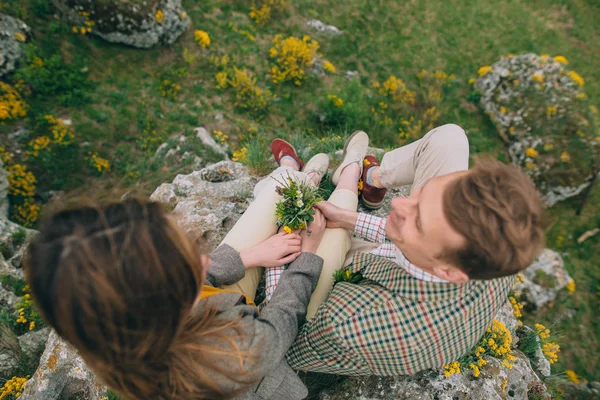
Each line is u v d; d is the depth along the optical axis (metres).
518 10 15.69
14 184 9.47
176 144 10.79
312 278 1.79
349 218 2.13
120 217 0.82
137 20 11.40
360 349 1.43
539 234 0.99
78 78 11.03
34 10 11.06
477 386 2.09
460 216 1.01
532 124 13.34
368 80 14.38
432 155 1.97
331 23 14.88
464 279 1.13
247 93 12.35
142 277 0.78
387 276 1.48
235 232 2.12
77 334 0.79
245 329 1.27
